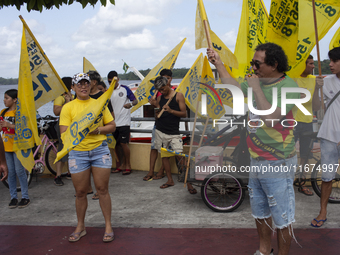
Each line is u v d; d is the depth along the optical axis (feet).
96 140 10.85
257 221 8.95
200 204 14.55
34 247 10.91
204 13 10.19
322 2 12.74
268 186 8.20
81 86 10.83
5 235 11.85
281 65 7.70
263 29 16.66
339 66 11.34
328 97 11.71
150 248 10.59
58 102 17.11
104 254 10.30
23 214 13.99
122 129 19.25
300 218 12.61
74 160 10.79
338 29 14.07
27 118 14.35
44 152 18.79
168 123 16.52
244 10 16.24
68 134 10.24
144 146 20.31
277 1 12.55
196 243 10.82
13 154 14.73
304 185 15.72
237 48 16.42
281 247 8.38
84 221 12.75
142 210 14.02
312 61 14.51
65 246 10.91
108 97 9.89
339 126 11.30
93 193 16.49
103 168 10.91
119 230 11.97
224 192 13.42
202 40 11.07
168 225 12.30
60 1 10.02
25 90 14.32
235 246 10.53
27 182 16.43
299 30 13.15
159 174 18.74
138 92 19.90
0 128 14.69
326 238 10.92
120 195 16.08
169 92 16.85
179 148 16.40
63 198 16.01
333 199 14.30
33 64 15.53
